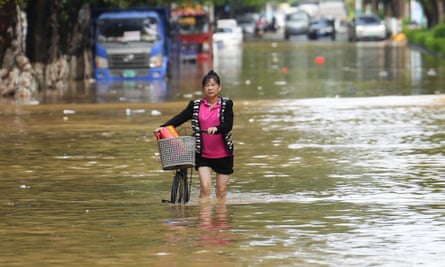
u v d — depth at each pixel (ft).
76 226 64.18
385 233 60.85
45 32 209.46
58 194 76.89
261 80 225.76
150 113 146.20
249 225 63.77
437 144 105.40
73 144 108.47
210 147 72.49
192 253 55.77
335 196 74.59
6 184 82.02
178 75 254.88
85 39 242.78
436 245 57.36
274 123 128.67
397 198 73.41
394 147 103.04
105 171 88.63
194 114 72.18
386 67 272.10
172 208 70.49
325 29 531.50
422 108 148.36
